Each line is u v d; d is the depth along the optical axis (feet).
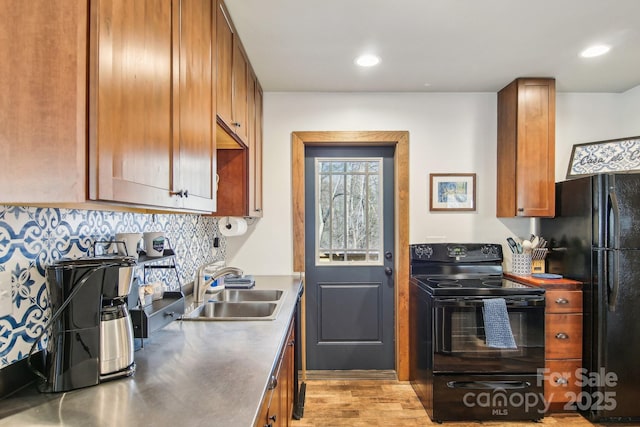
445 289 7.85
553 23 6.54
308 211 10.41
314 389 9.32
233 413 2.78
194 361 3.84
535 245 9.25
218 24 5.42
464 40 7.16
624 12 6.19
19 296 3.16
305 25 6.55
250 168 8.04
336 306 10.36
